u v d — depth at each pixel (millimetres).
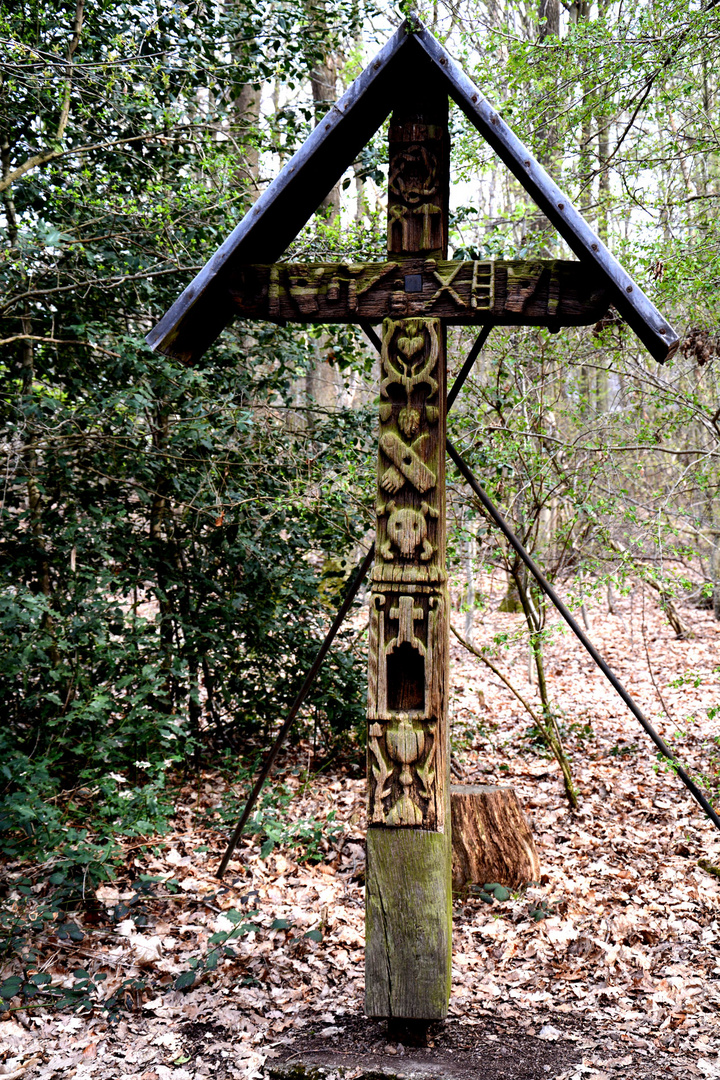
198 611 5938
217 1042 2971
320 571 6770
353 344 6156
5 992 3143
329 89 8445
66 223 5195
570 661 9305
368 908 2855
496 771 6277
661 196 6223
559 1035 2990
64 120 4711
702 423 5867
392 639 2918
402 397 2975
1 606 4102
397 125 3004
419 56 2844
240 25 5574
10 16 4410
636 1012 3172
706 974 3432
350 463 5531
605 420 6211
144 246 5348
